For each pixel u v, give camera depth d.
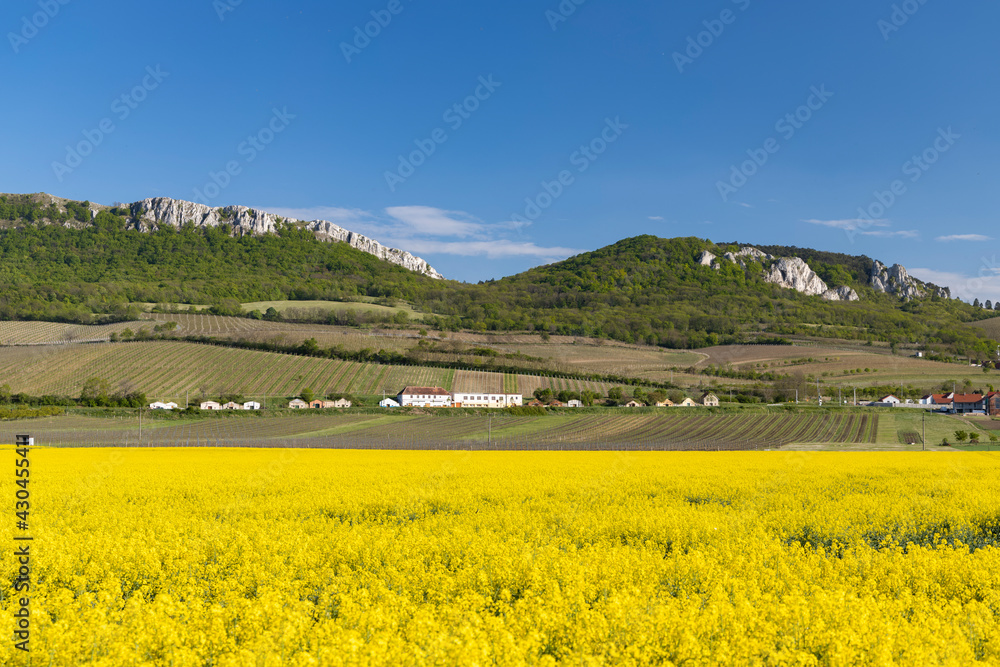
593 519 16.22
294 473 28.28
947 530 16.69
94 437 60.03
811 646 8.27
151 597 11.20
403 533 14.81
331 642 8.04
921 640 8.27
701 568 11.30
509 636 7.92
